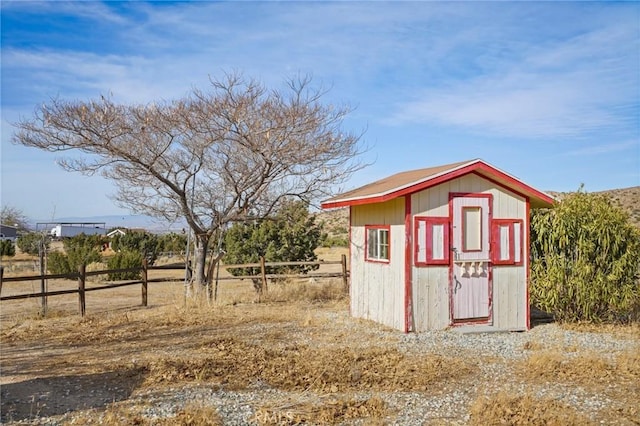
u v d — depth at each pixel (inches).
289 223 651.5
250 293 619.5
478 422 210.1
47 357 328.5
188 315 472.7
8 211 1395.2
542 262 427.8
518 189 415.2
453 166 405.1
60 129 467.5
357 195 430.6
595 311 422.6
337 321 442.6
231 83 489.7
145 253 1107.3
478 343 357.4
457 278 400.5
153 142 501.4
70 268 890.1
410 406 231.3
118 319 461.7
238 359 311.7
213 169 538.6
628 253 407.2
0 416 217.9
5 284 812.6
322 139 524.1
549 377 274.4
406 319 387.9
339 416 217.9
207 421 207.9
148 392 251.3
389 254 413.1
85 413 221.1
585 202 419.5
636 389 253.4
